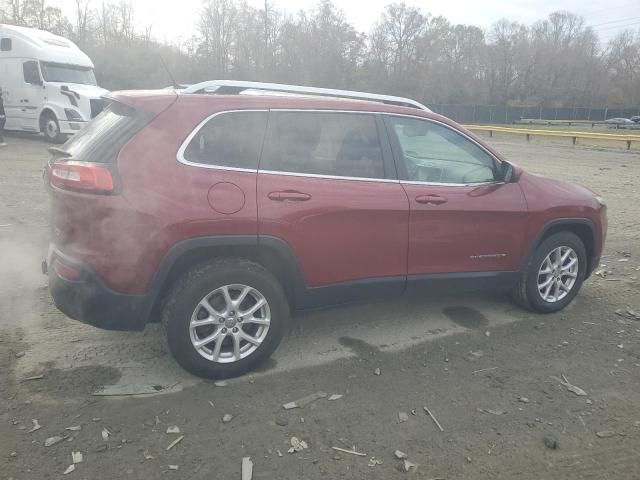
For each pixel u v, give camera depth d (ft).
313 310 12.83
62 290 10.95
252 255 12.10
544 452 10.03
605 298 17.54
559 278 16.05
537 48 277.85
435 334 14.56
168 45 180.65
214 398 11.23
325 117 12.60
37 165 38.68
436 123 14.14
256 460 9.51
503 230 14.53
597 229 16.35
